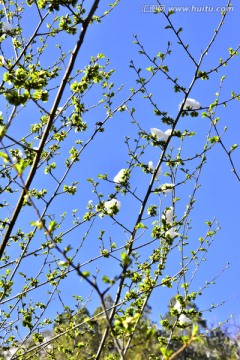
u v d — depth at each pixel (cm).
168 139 391
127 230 388
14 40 482
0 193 432
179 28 388
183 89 390
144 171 413
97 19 436
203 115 390
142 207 385
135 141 443
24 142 444
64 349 517
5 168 424
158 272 444
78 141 476
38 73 308
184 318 440
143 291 391
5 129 255
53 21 495
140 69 433
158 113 410
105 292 164
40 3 349
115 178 421
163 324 439
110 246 402
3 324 462
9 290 459
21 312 482
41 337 485
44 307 490
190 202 458
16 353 462
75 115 455
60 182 415
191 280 468
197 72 388
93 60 427
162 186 413
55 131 475
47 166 434
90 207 448
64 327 542
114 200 408
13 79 303
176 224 416
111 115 451
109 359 464
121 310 381
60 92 286
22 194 281
